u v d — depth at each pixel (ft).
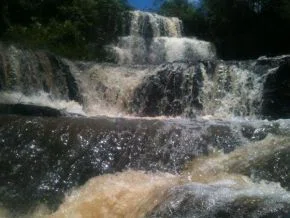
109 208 23.45
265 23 74.59
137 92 49.65
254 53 74.28
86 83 49.88
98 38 64.75
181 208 20.67
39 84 46.50
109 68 50.88
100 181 25.79
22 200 26.12
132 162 27.37
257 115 45.68
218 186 22.35
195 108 47.42
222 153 26.99
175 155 27.32
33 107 35.17
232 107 46.39
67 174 27.12
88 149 28.07
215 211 19.89
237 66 47.32
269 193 20.95
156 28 72.18
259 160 25.11
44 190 26.53
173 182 24.43
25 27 57.77
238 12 75.66
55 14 64.08
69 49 57.98
